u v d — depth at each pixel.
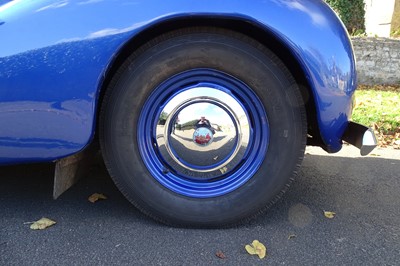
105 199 2.84
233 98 2.36
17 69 2.16
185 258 2.16
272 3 2.23
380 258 2.20
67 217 2.58
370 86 7.88
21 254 2.19
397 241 2.37
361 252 2.25
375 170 3.60
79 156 2.54
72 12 2.18
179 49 2.28
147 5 2.18
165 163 2.44
